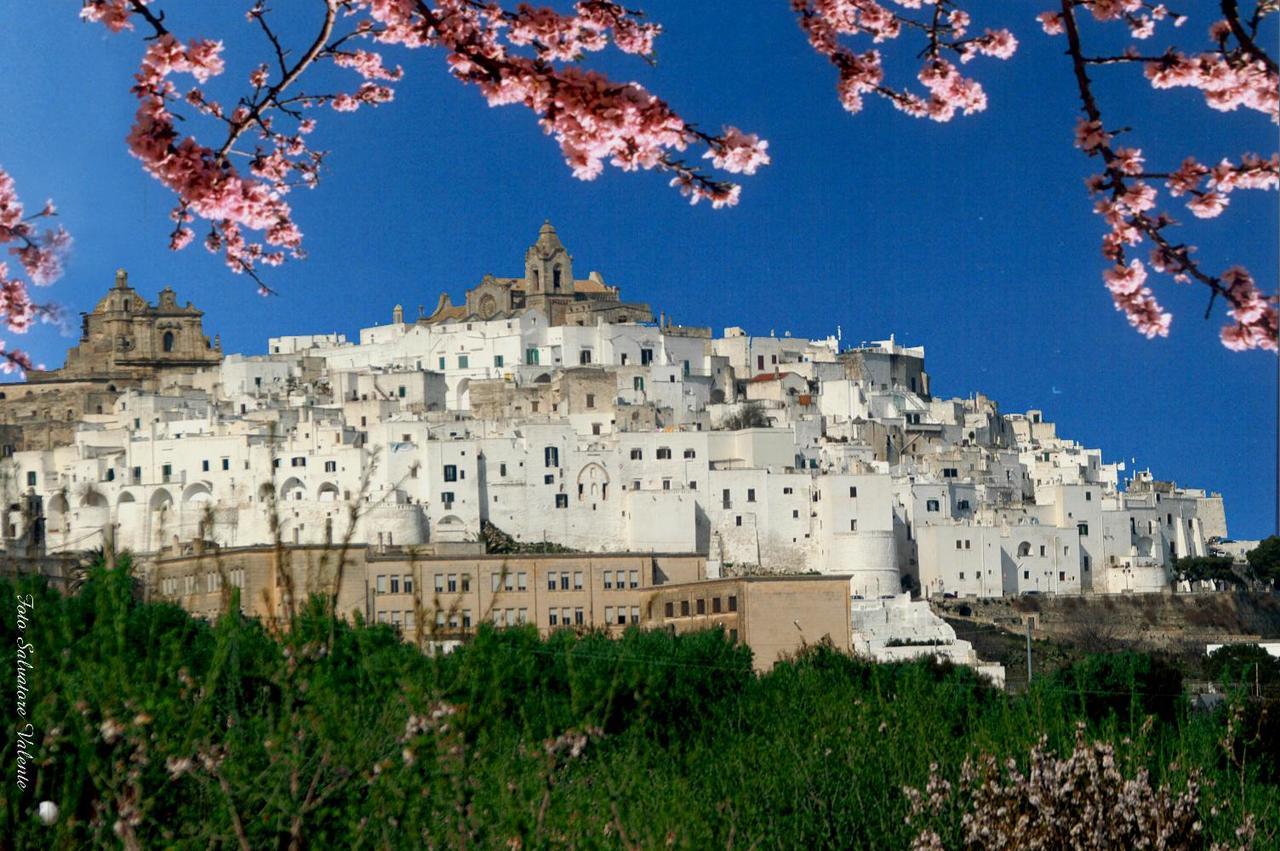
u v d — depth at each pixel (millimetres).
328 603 40219
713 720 100438
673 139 35094
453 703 40781
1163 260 33469
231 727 39344
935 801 62844
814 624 173250
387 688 41906
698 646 108438
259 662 40188
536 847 39969
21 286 37531
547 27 37344
